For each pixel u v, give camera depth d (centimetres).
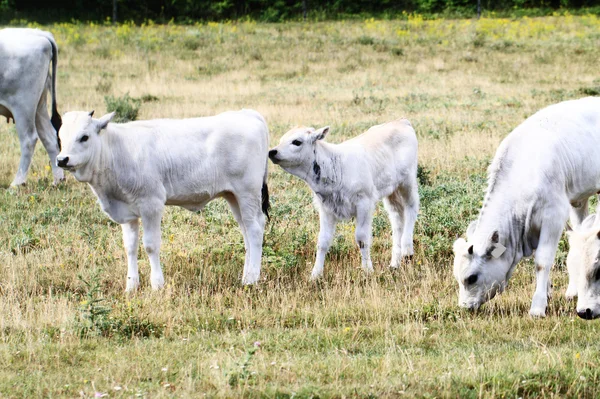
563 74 3156
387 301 1034
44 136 1672
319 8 6131
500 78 3095
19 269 1164
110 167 1075
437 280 1115
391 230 1367
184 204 1146
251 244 1146
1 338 911
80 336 925
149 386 769
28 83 1608
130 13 5928
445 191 1519
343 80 3131
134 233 1112
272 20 5859
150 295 1068
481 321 948
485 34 4206
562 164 991
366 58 3584
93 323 943
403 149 1238
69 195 1589
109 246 1275
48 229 1363
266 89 2923
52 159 1661
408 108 2461
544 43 3912
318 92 2838
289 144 1127
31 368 824
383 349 872
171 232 1349
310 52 3747
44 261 1208
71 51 3769
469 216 1381
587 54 3566
